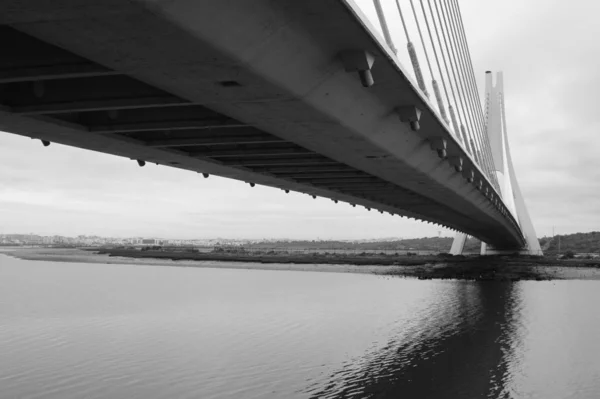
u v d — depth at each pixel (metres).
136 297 46.09
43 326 30.86
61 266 102.00
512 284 56.00
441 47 26.42
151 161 19.31
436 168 23.09
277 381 18.97
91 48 7.83
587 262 91.00
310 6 8.15
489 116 93.88
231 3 7.26
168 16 6.73
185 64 8.60
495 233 85.12
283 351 23.64
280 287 55.03
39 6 6.38
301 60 9.73
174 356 22.89
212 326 30.44
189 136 15.94
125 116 13.69
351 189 30.45
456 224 65.75
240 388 18.19
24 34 9.02
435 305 38.75
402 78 12.07
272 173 23.36
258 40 8.37
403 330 28.62
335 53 10.23
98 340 26.58
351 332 28.09
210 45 7.75
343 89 11.84
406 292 48.47
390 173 21.84
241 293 49.09
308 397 17.19
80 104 11.13
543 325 29.95
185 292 50.38
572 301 40.94
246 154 18.30
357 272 78.81
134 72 8.99
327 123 13.05
